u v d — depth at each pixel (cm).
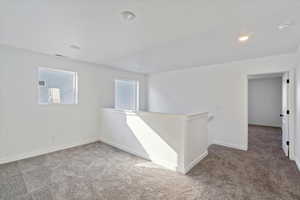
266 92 641
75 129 363
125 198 175
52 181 209
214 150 335
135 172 235
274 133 500
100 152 321
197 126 270
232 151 329
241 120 344
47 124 316
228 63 364
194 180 212
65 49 273
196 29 191
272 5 139
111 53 294
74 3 138
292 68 281
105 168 248
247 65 336
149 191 188
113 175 226
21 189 190
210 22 173
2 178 215
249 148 348
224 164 263
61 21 172
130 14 157
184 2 136
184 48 263
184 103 452
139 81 532
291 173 231
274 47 254
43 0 132
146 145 286
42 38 221
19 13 154
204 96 407
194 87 429
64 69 339
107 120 383
